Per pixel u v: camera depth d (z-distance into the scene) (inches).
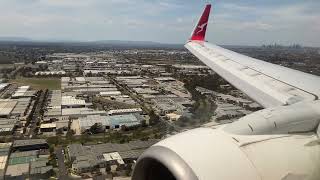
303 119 226.4
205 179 157.8
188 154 169.3
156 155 173.5
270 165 176.4
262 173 170.2
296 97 381.4
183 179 158.4
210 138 184.7
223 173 161.9
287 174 178.1
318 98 365.1
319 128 224.1
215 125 211.2
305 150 196.9
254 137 196.2
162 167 185.5
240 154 175.3
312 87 420.5
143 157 180.5
